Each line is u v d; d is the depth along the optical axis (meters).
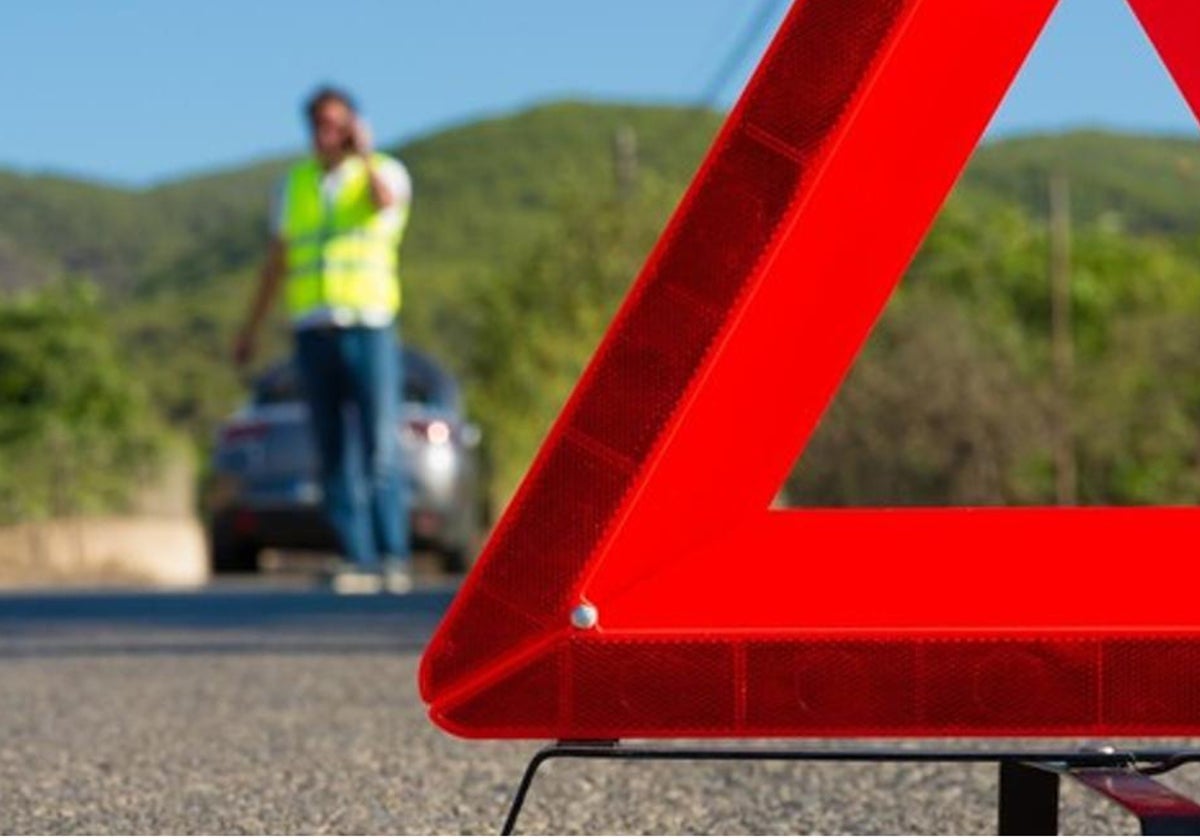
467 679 2.99
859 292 2.93
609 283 55.56
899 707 3.04
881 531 3.03
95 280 167.75
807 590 3.04
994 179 67.31
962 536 3.05
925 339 47.69
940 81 2.89
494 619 2.99
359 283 15.13
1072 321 67.88
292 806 5.28
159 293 162.00
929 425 47.22
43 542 32.50
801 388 2.96
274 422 20.30
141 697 7.94
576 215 56.72
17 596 15.58
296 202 15.16
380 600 14.29
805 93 2.88
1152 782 2.99
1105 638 3.04
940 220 69.38
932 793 5.46
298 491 20.16
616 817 5.13
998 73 2.90
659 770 5.89
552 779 5.74
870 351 47.47
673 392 2.91
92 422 70.25
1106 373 54.59
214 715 7.32
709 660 3.02
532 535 2.97
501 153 169.62
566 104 176.12
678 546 3.00
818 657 3.03
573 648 3.01
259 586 18.77
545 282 55.56
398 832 4.91
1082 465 53.91
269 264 15.23
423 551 20.38
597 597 3.00
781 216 2.88
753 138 2.89
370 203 15.11
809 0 2.88
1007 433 47.88
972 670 3.04
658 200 57.06
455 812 5.20
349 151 15.16
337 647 10.38
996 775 5.77
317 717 7.26
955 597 3.04
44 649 10.36
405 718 7.22
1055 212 60.53
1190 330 55.31
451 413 20.39
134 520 34.66
